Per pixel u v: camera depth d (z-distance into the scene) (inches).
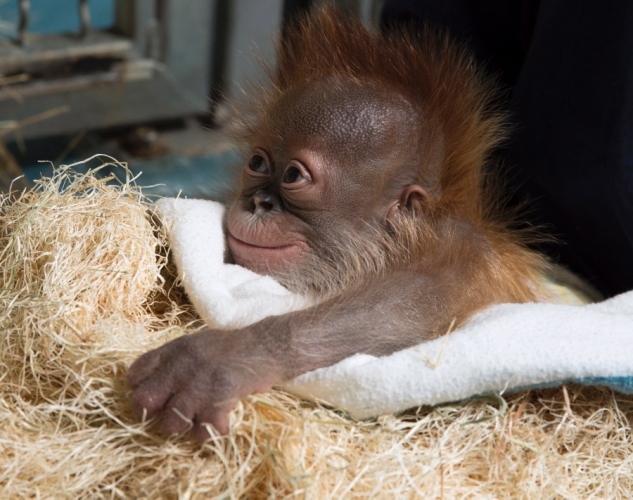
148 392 21.5
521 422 23.0
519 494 22.2
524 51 29.8
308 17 29.3
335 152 25.9
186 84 47.7
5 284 24.2
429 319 24.1
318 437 21.8
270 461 21.1
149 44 45.6
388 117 26.3
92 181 25.9
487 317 23.8
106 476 21.3
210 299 24.0
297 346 22.6
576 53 26.6
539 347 22.5
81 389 22.1
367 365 22.3
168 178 42.1
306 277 26.0
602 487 22.8
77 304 23.5
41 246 24.4
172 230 25.5
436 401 22.3
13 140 43.3
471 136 27.6
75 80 44.0
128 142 44.5
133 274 24.4
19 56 43.0
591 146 26.7
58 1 53.0
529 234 29.2
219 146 44.6
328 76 26.8
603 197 27.0
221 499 20.8
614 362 22.4
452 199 27.2
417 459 21.9
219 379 21.5
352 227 26.1
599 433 23.1
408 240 26.0
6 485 20.9
